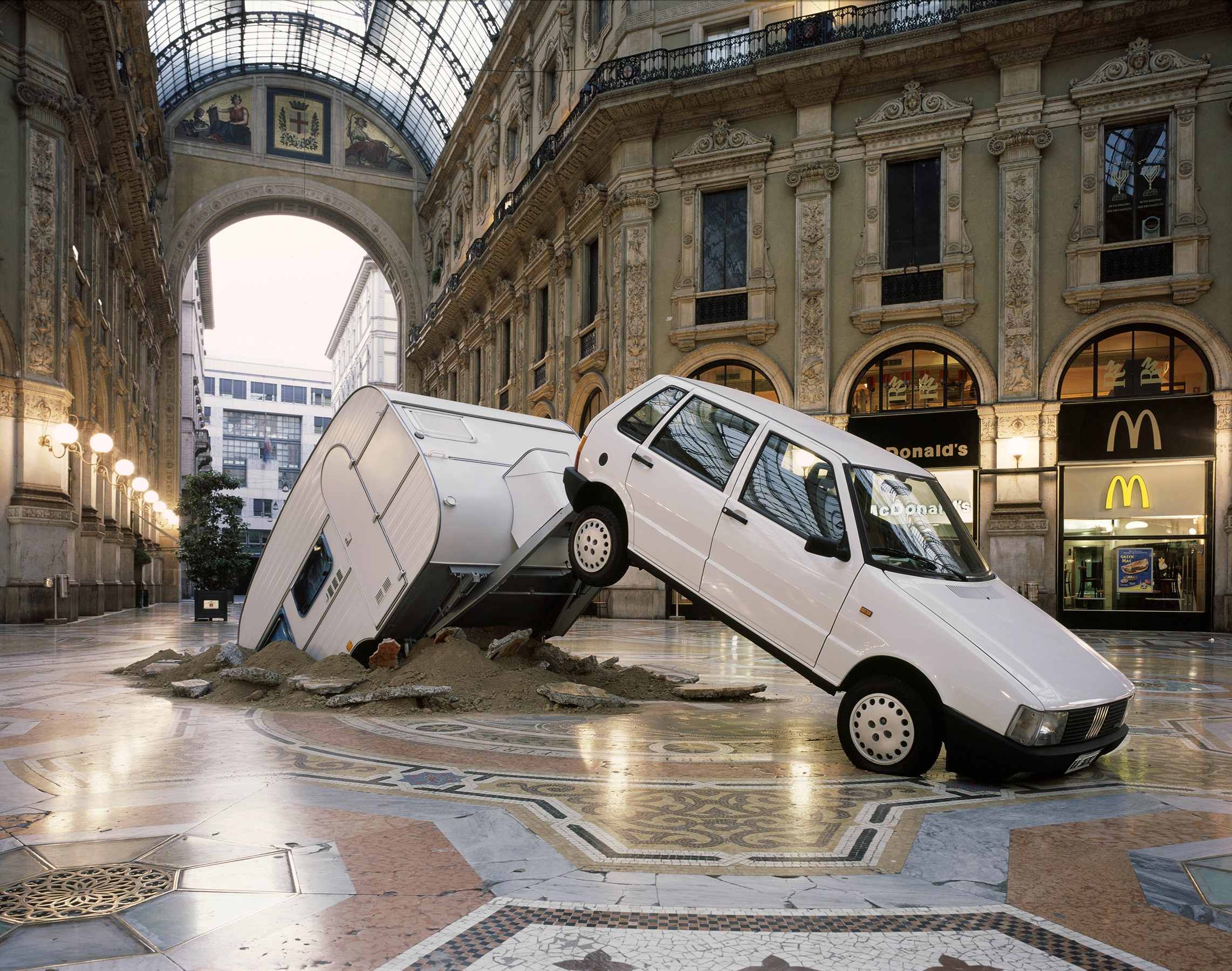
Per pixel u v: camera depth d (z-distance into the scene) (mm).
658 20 23266
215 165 44500
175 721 6500
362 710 6832
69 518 20234
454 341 41531
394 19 41031
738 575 5879
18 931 2688
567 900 2996
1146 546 18484
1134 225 18875
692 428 6500
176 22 39469
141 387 35719
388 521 7625
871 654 5156
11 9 19609
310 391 94438
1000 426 19328
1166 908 3018
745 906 2969
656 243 22641
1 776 4734
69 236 20875
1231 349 17953
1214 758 5645
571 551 6957
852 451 5922
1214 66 18344
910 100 20359
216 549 25812
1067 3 18656
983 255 19797
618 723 6566
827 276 20875
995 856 3574
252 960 2502
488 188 37406
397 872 3256
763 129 21812
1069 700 4684
